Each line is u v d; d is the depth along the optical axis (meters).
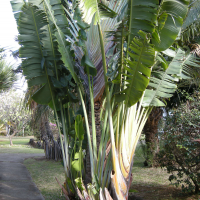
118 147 3.33
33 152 15.78
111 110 3.59
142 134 9.38
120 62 3.20
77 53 4.28
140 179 6.45
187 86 6.41
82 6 2.64
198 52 4.95
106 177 3.38
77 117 3.85
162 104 3.93
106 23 3.76
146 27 2.96
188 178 4.92
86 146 4.45
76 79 3.88
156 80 4.06
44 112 9.22
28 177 7.43
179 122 4.50
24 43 3.94
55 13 4.07
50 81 4.27
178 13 2.96
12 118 20.31
